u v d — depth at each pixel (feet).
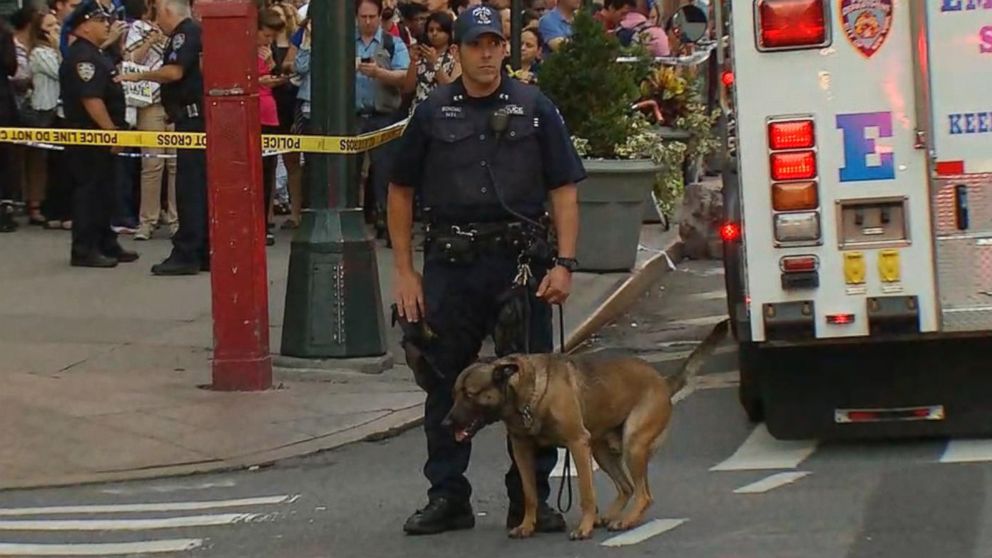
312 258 39.09
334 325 39.01
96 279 51.01
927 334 29.12
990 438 31.86
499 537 25.82
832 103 28.99
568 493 28.71
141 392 36.73
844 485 28.35
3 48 56.80
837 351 31.12
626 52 61.11
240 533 26.73
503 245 25.12
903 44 28.84
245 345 37.09
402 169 25.54
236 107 36.19
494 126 24.94
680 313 50.14
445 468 26.13
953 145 28.76
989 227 28.78
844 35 28.89
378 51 55.11
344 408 35.63
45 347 41.32
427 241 25.55
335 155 39.06
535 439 25.11
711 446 32.32
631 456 25.68
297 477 31.12
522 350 25.21
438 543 25.59
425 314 25.49
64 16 59.67
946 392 30.96
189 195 51.49
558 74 53.52
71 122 52.06
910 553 23.81
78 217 52.90
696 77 62.69
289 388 37.45
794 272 29.12
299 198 61.72
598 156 53.57
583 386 24.86
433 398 26.04
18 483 30.55
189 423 34.32
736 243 31.78
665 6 85.87
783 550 24.23
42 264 53.83
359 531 26.61
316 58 38.93
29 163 61.98
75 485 30.63
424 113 25.23
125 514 28.30
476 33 24.59
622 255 53.83
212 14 35.99
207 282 50.62
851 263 29.04
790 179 29.07
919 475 28.84
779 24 28.94
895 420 31.24
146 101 57.72
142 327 43.88
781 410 31.37
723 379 39.29
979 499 26.89
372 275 39.50
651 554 24.36
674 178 60.95
